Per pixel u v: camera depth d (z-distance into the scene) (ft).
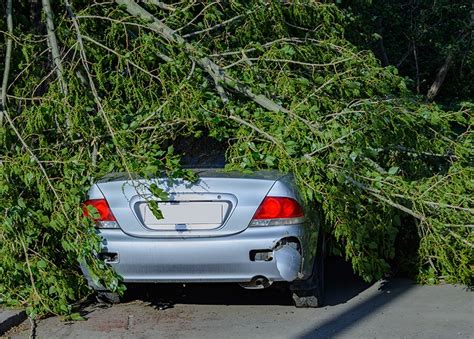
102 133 26.66
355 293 28.68
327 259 33.94
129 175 24.56
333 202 25.04
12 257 25.27
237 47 31.96
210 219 24.00
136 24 29.37
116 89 28.35
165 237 24.08
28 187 25.99
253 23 31.63
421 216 26.18
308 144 25.46
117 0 30.55
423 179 27.43
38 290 25.34
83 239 24.57
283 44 31.42
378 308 26.68
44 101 27.58
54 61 29.22
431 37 54.39
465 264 27.58
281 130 25.80
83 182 25.32
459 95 56.80
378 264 26.73
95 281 24.54
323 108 27.94
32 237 25.50
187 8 30.50
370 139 26.55
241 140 26.11
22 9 34.09
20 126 28.19
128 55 28.40
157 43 29.71
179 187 24.16
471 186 25.94
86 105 27.91
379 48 54.08
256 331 24.34
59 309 25.22
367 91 29.30
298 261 24.18
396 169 26.18
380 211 26.81
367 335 23.84
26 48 29.48
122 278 24.54
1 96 28.86
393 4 53.47
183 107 26.37
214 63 29.25
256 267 23.97
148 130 26.71
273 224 23.98
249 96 28.32
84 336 24.02
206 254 23.91
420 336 23.71
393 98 29.35
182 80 27.66
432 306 26.81
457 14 54.44
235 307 27.04
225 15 32.78
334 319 25.49
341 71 31.37
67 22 30.53
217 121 26.16
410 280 30.35
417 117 28.09
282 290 28.89
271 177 24.58
